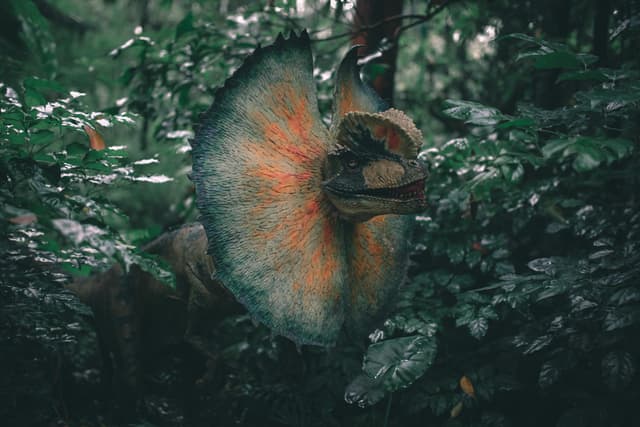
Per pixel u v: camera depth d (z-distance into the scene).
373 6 4.31
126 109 4.41
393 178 2.82
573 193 3.98
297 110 3.08
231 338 4.02
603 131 3.74
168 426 3.67
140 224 6.63
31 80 3.04
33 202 2.63
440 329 3.52
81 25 7.30
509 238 4.11
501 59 5.02
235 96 2.95
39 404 3.31
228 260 2.89
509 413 3.64
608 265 3.24
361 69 3.96
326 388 3.67
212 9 4.92
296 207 3.00
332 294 3.08
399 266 3.35
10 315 3.03
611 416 3.14
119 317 3.67
